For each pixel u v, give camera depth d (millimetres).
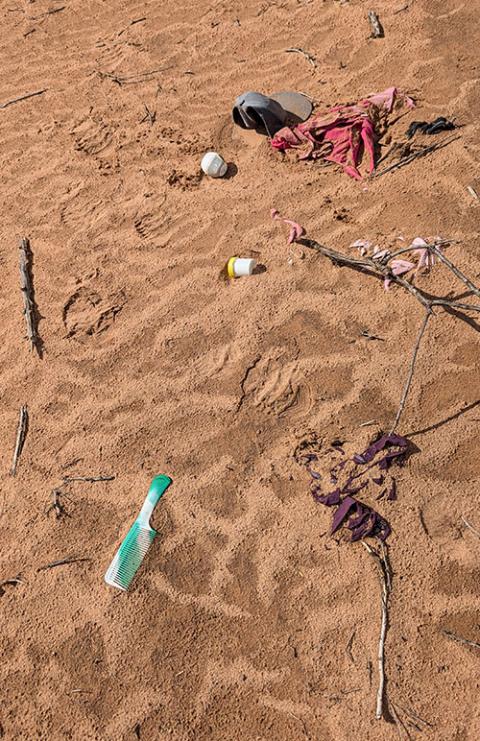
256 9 2025
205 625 1043
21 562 1149
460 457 1134
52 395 1343
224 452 1208
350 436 1188
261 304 1372
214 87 1855
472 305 1219
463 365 1225
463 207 1419
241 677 995
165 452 1228
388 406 1208
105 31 2164
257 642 1020
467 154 1494
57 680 1031
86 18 2242
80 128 1865
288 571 1069
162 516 1151
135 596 1082
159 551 1118
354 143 1573
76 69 2061
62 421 1304
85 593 1099
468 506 1088
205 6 2102
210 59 1935
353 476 1141
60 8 2314
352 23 1873
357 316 1319
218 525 1129
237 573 1079
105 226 1601
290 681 984
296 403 1243
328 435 1196
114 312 1436
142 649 1037
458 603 1007
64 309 1469
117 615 1068
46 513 1193
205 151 1692
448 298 1307
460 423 1164
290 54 1865
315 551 1082
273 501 1139
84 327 1428
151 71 1961
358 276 1372
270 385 1271
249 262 1399
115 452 1243
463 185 1451
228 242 1488
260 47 1916
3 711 1020
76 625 1071
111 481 1211
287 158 1613
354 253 1405
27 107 1988
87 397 1324
